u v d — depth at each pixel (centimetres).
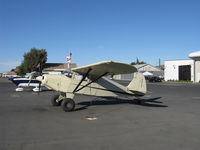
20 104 1142
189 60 4803
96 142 529
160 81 4594
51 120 767
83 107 1071
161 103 1255
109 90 1153
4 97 1466
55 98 1073
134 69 936
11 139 543
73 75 1064
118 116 855
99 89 1124
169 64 5303
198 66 4522
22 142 521
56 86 1025
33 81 1928
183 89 2417
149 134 606
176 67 5138
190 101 1357
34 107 1048
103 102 1259
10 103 1178
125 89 1198
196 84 3681
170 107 1103
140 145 512
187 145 516
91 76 1088
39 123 719
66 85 1037
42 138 554
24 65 5753
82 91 1074
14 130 627
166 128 675
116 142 532
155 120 788
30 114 874
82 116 846
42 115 857
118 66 906
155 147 500
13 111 939
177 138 571
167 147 501
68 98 970
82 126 685
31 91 1938
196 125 718
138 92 1228
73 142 527
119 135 592
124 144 518
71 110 953
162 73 7319
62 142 525
